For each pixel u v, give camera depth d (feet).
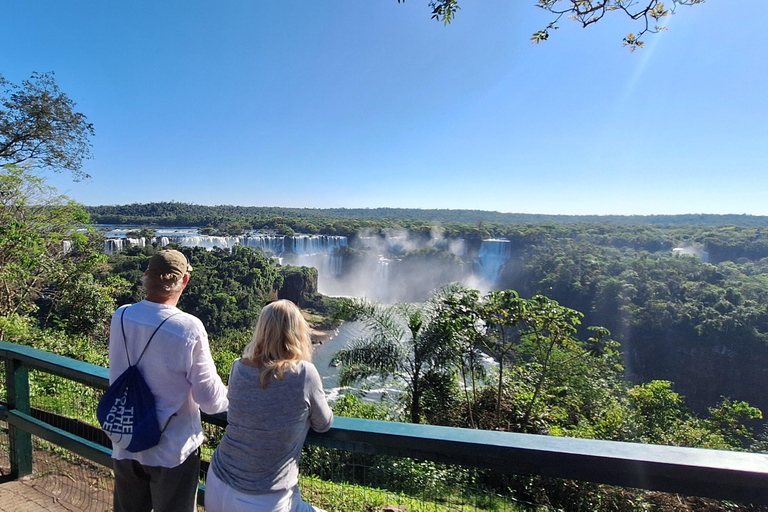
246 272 177.99
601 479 4.05
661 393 35.14
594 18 13.64
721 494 3.75
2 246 41.34
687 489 3.83
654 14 12.84
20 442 9.50
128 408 5.03
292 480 4.78
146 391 5.14
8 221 43.45
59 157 54.44
